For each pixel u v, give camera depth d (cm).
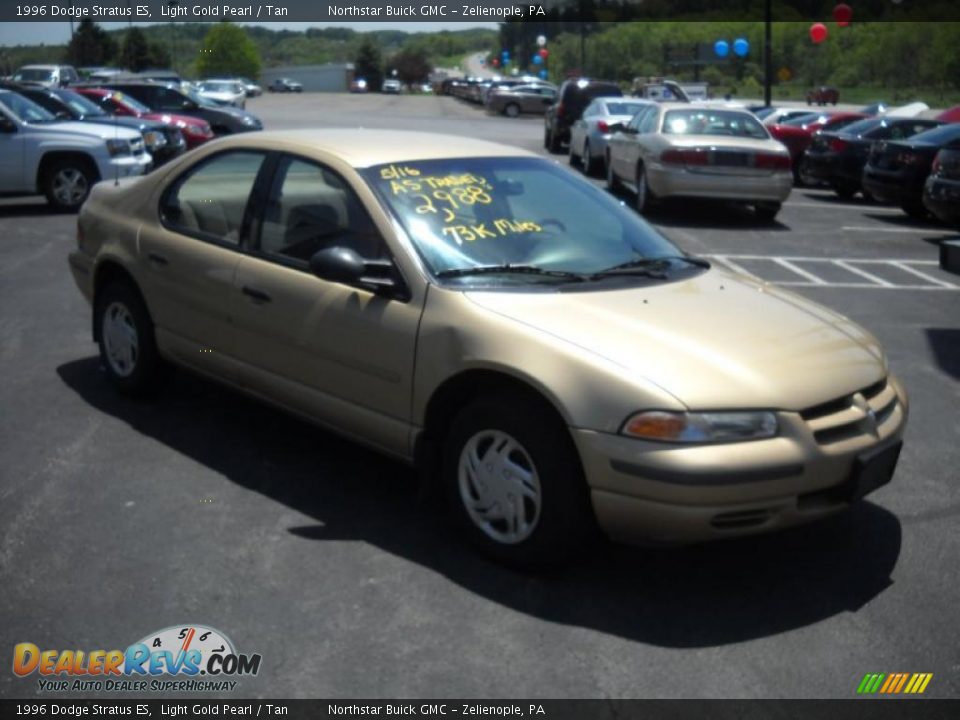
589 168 2056
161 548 421
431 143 518
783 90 7288
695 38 8525
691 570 414
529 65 9631
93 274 604
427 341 420
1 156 1390
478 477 413
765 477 365
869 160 1565
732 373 378
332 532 439
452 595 389
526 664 346
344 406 462
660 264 481
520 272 443
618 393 369
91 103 1888
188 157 564
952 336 818
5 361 678
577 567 413
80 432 548
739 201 1449
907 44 7369
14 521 443
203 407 590
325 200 479
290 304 475
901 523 463
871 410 401
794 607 388
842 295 974
